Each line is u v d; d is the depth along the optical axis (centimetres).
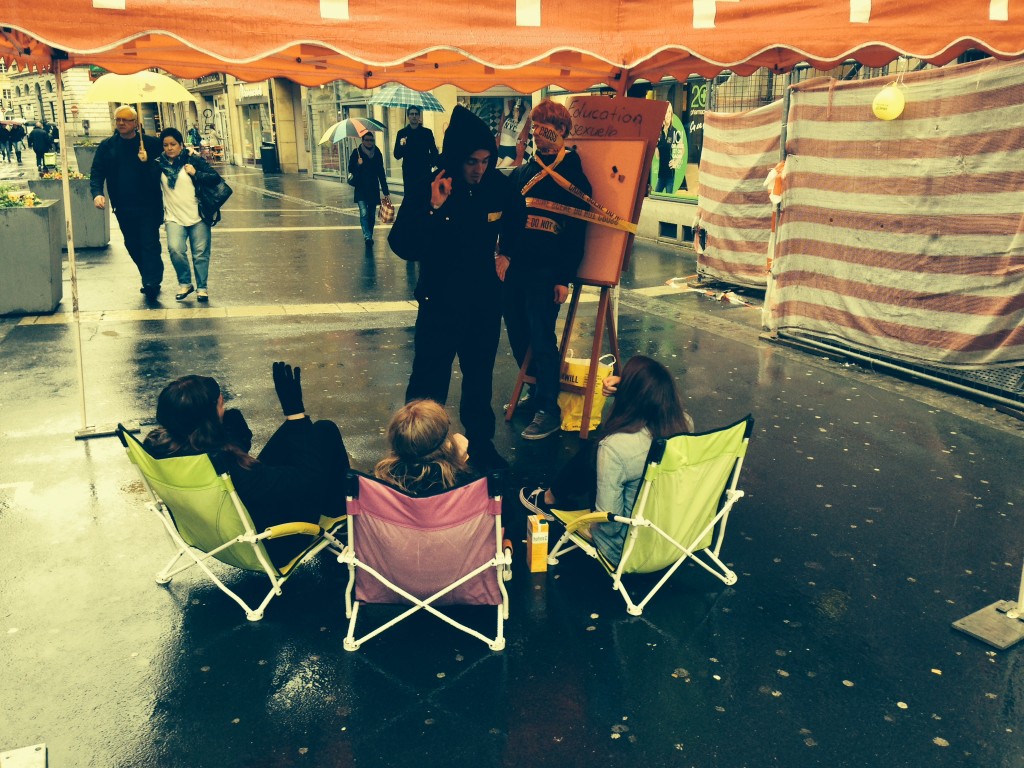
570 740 298
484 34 353
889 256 721
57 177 1355
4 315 897
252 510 352
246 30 326
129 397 649
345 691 322
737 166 1027
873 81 704
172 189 958
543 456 550
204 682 327
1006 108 616
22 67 489
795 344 813
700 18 378
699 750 294
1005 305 640
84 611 371
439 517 325
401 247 475
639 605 374
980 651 352
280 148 3522
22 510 462
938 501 489
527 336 605
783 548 435
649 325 905
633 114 548
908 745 298
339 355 770
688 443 341
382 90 1452
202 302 988
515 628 363
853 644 356
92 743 294
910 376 718
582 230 556
